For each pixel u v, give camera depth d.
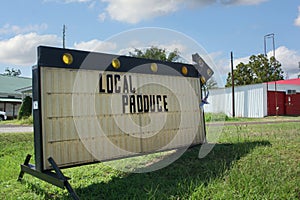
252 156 5.32
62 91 4.09
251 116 22.56
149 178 4.47
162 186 4.02
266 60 34.91
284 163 4.75
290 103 23.08
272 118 19.53
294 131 9.02
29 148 7.49
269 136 7.86
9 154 6.77
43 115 3.88
